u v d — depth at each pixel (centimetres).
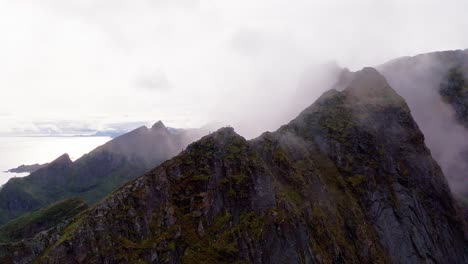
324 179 9550
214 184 7381
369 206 9662
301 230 7312
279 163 8638
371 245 8725
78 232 6016
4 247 5875
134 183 6931
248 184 7488
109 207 6444
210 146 7906
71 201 9481
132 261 6041
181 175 7406
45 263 5656
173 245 6406
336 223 8431
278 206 7362
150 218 6638
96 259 5912
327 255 7562
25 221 8844
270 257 6831
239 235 6850
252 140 9038
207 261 6406
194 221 6856
